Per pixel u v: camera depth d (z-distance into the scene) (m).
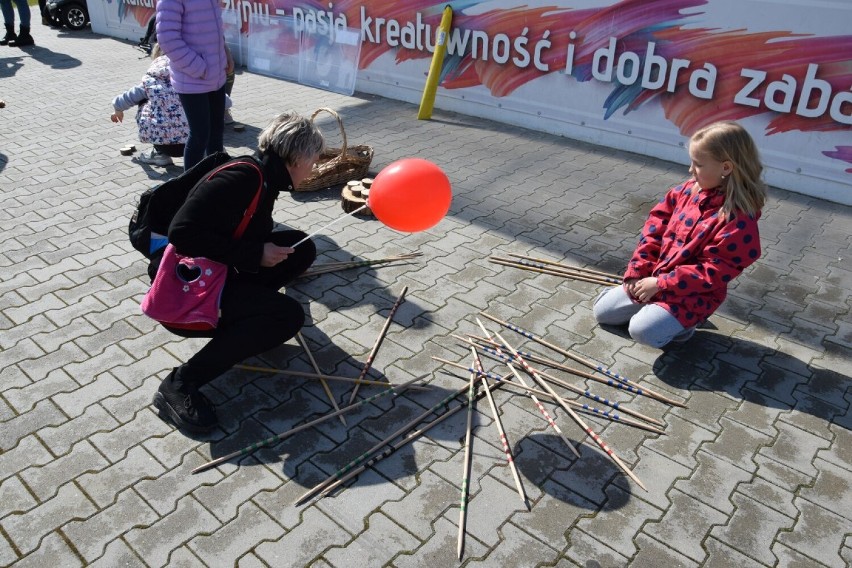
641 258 3.75
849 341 3.92
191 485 2.79
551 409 3.31
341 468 2.90
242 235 3.03
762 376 3.59
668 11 6.18
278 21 9.64
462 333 3.87
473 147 7.01
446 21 7.67
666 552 2.56
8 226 4.99
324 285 4.30
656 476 2.92
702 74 6.19
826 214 5.66
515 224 5.28
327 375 3.46
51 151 6.64
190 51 4.90
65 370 3.45
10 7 11.54
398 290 4.29
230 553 2.50
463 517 2.65
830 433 3.20
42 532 2.56
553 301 4.22
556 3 6.85
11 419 3.11
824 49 5.50
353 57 8.91
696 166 3.34
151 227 3.15
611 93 6.86
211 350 3.06
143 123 6.00
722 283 3.42
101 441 3.00
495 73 7.64
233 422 3.15
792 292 4.44
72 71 10.05
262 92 9.08
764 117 6.01
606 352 3.75
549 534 2.62
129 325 3.83
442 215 3.31
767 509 2.77
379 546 2.54
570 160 6.70
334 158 5.86
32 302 4.02
